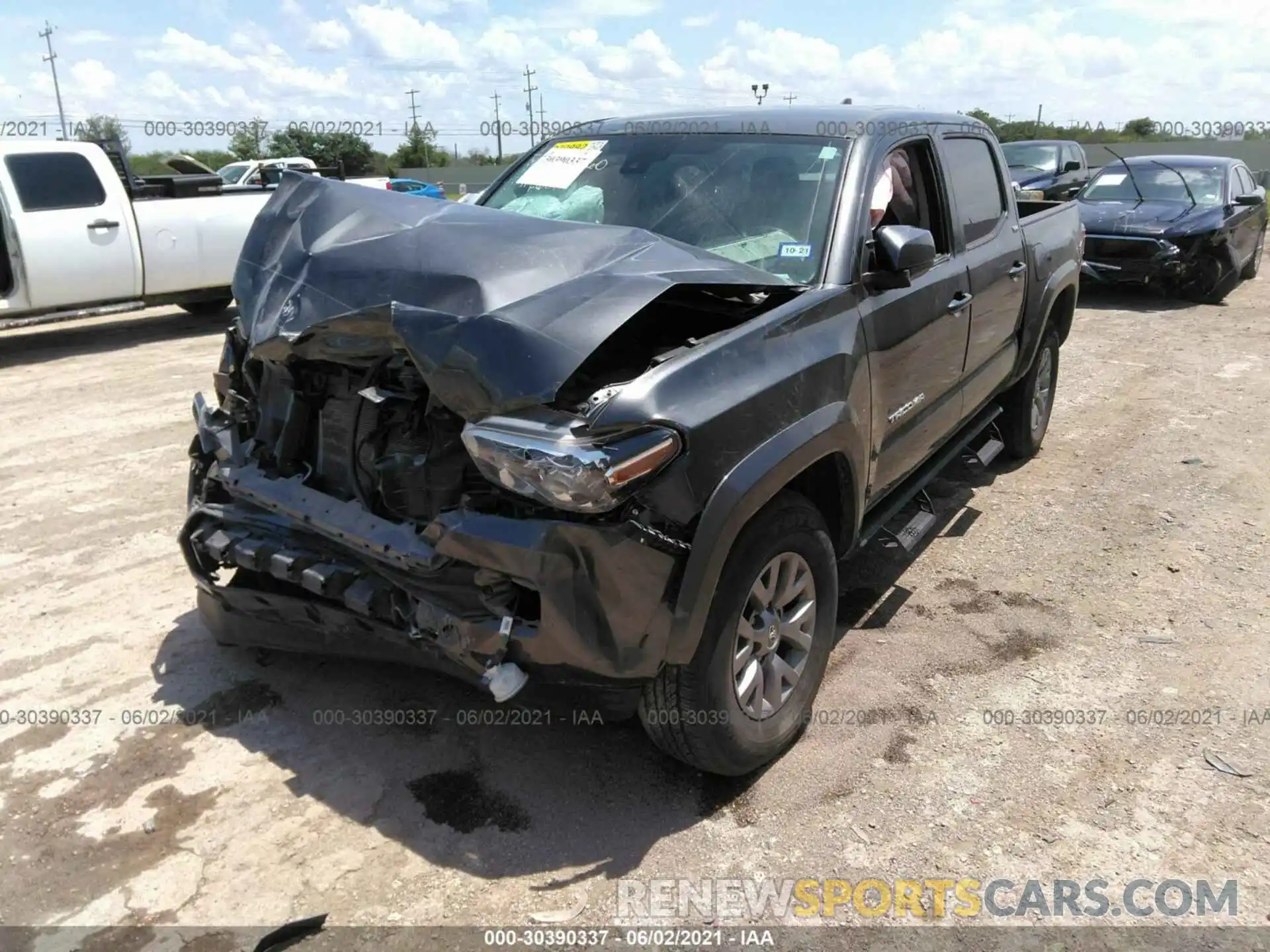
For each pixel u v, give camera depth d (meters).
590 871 2.55
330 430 2.88
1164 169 12.25
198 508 3.15
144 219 9.59
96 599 4.05
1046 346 5.64
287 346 2.76
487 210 3.01
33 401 7.35
